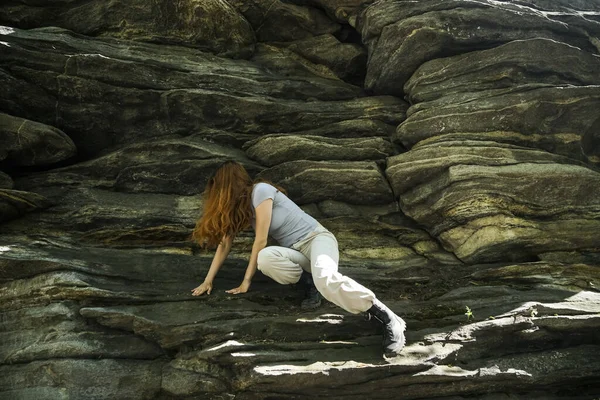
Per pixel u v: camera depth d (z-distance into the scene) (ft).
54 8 18.29
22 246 13.89
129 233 15.10
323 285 11.66
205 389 11.59
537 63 17.03
